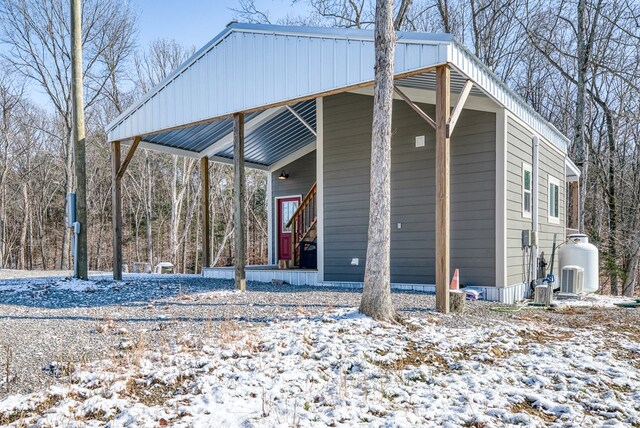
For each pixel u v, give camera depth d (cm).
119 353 353
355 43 622
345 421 248
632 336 459
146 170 2383
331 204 850
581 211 1365
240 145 756
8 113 2209
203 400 270
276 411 255
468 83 565
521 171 771
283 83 698
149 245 2167
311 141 1174
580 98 1322
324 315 485
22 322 464
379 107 474
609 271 1480
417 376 321
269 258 1262
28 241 2570
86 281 834
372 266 477
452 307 543
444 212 523
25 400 263
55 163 2531
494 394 290
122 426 235
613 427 247
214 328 437
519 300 731
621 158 1591
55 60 1848
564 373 331
